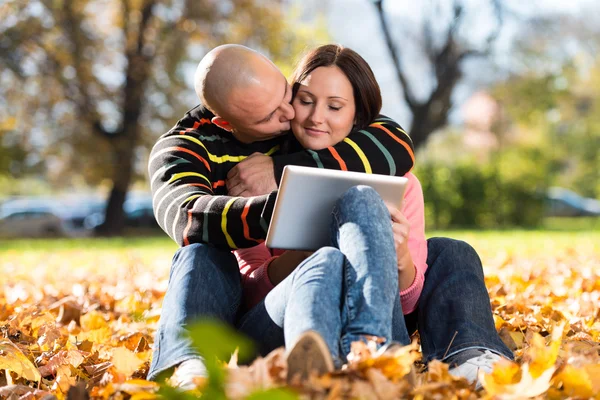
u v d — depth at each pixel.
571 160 58.22
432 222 26.72
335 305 2.52
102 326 5.21
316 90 3.41
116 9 27.05
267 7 27.73
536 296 5.95
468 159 27.75
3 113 26.50
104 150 27.08
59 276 9.77
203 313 2.86
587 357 2.93
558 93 34.31
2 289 7.92
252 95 3.29
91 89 26.72
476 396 2.56
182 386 2.50
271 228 2.87
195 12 26.78
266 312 2.80
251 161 3.35
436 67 29.11
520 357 3.41
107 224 28.81
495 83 34.84
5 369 3.41
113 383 2.87
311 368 2.32
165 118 27.70
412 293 3.13
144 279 7.86
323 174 2.80
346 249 2.63
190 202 3.09
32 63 26.27
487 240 16.52
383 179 2.87
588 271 7.76
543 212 27.39
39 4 25.94
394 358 2.38
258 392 1.37
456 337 3.07
